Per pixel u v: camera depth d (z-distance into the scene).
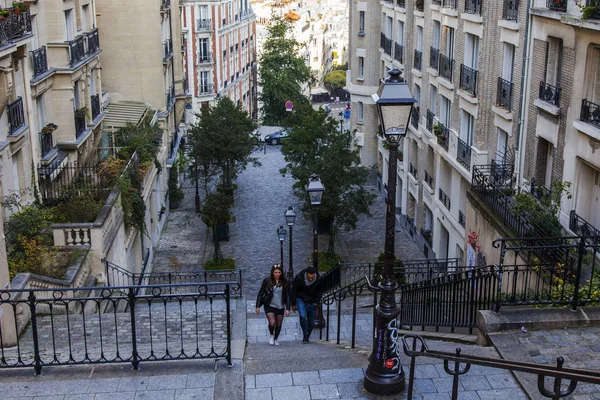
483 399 8.45
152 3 35.28
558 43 17.80
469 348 9.84
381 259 27.20
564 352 9.39
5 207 18.11
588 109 15.80
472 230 20.31
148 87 36.19
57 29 23.36
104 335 14.26
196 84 58.78
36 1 22.17
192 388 9.17
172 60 41.66
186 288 26.61
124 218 23.64
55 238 18.72
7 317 12.37
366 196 31.86
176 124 44.19
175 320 15.77
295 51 71.94
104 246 19.31
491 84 22.08
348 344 13.41
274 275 13.24
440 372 9.20
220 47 61.19
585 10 15.16
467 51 24.30
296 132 32.00
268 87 69.38
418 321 15.91
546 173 18.80
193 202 41.59
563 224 16.81
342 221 31.17
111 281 19.75
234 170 39.94
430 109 29.97
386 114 8.44
